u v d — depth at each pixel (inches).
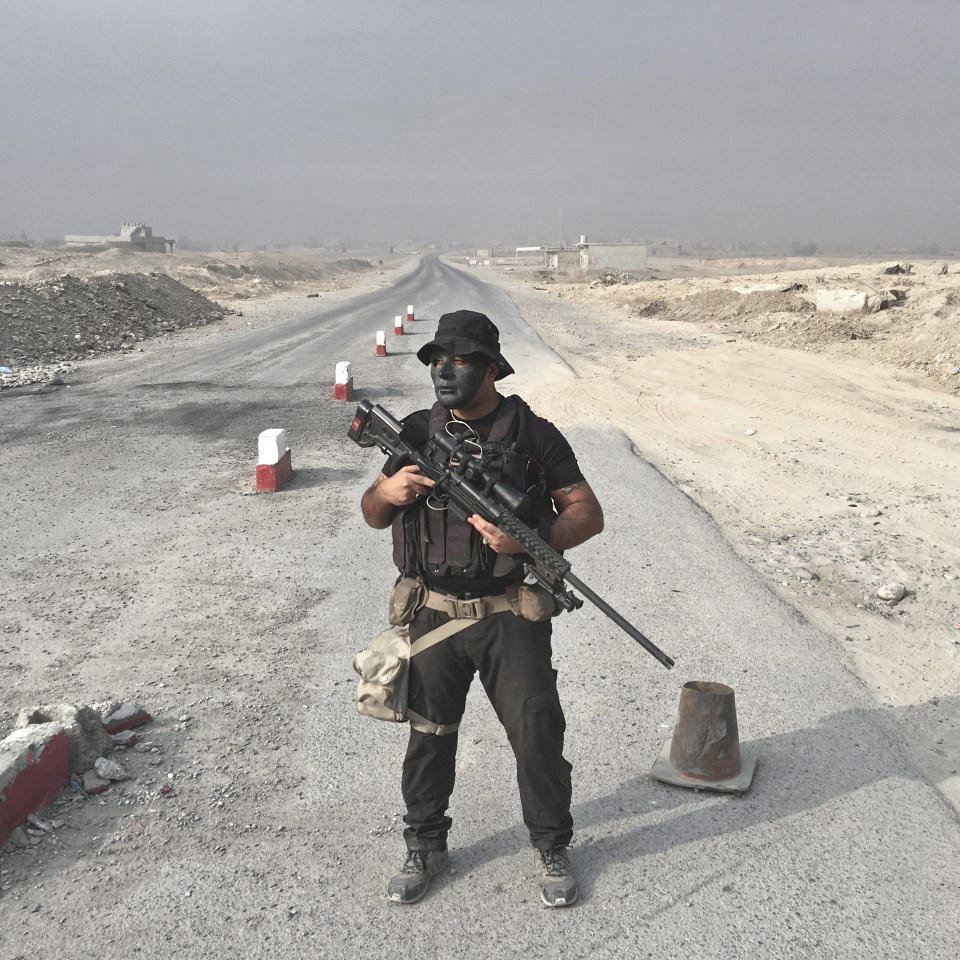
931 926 115.1
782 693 181.8
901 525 311.7
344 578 249.9
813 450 429.1
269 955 110.7
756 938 113.0
